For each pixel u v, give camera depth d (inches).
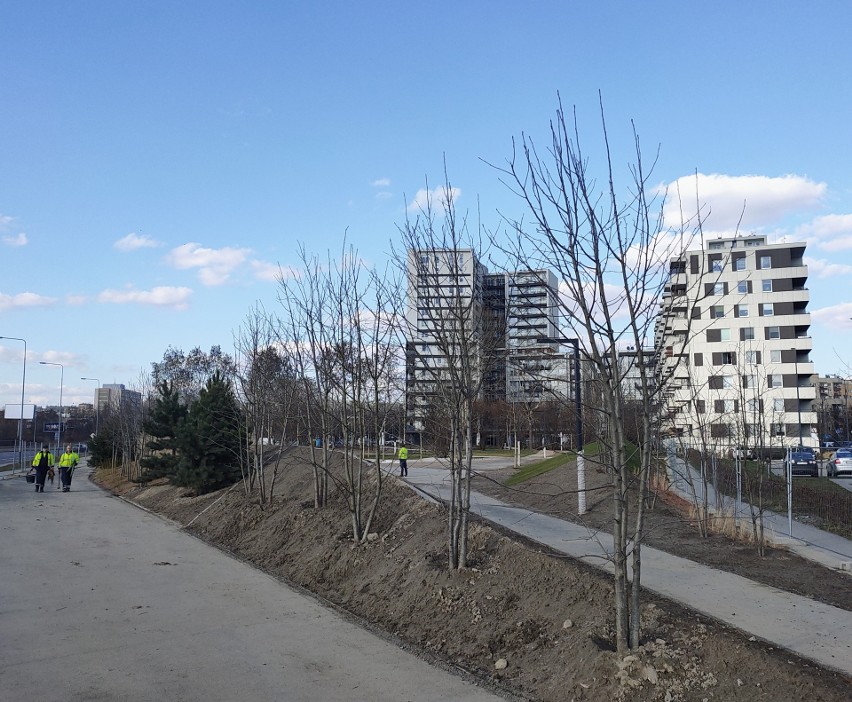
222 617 393.7
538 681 276.7
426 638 347.6
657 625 279.9
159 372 2276.1
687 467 581.6
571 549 439.5
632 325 262.2
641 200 272.2
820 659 250.7
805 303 2197.3
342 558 506.9
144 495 1102.4
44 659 316.5
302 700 264.4
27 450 3378.4
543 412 1344.7
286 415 751.1
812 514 643.5
